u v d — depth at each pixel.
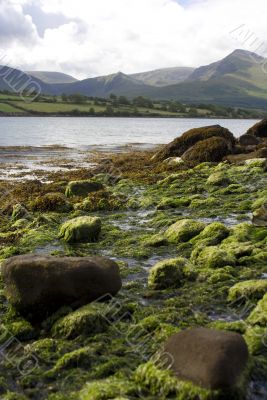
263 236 16.28
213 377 7.35
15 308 10.76
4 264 11.17
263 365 8.41
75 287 10.62
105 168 37.75
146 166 39.97
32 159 49.69
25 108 161.25
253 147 41.62
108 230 18.86
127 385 7.93
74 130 115.75
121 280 12.51
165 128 134.00
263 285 11.40
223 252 14.02
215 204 22.69
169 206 22.98
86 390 7.89
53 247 16.97
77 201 25.02
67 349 9.33
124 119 198.88
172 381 7.66
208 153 38.50
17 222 21.00
